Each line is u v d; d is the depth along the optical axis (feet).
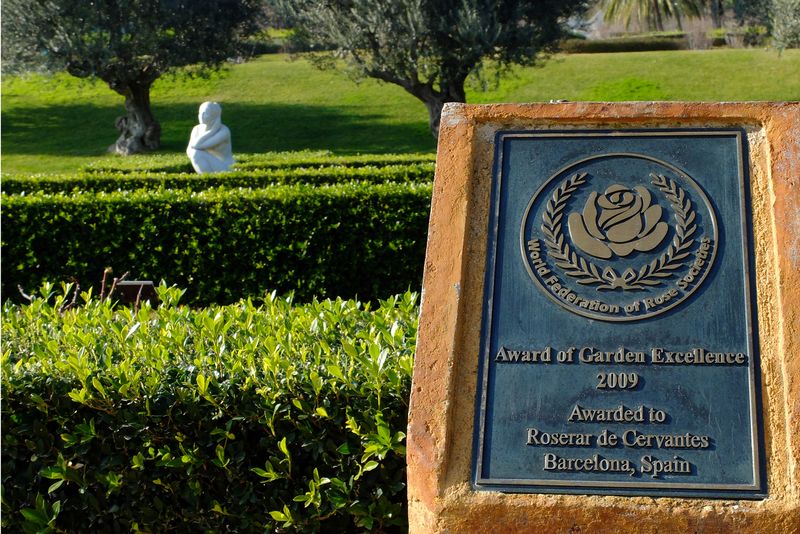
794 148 9.80
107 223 25.66
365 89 88.33
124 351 11.87
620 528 8.55
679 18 100.73
